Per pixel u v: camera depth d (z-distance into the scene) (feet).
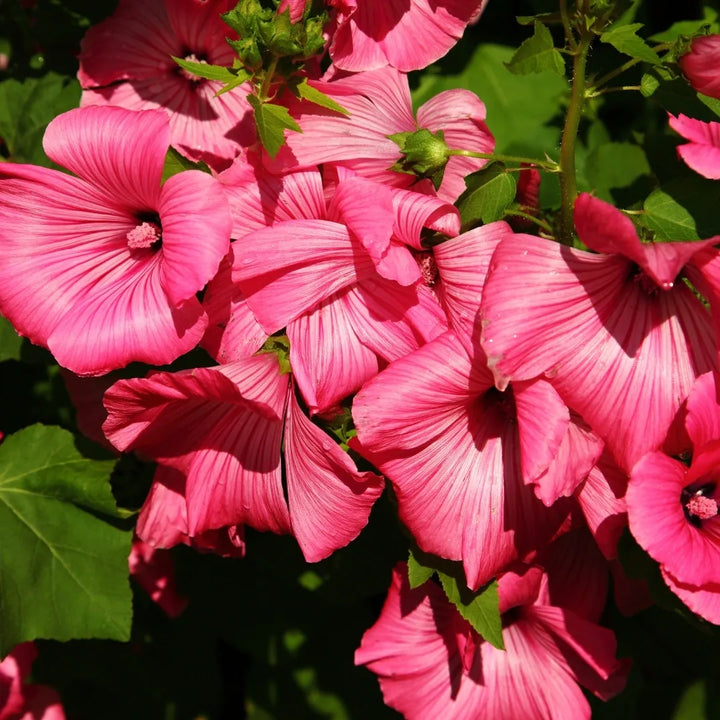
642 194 2.18
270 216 1.86
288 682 2.38
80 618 2.09
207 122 2.03
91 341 1.84
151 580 2.33
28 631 2.09
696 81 1.84
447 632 2.05
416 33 1.98
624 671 2.05
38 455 2.11
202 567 2.33
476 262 1.84
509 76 2.18
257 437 1.90
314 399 1.81
